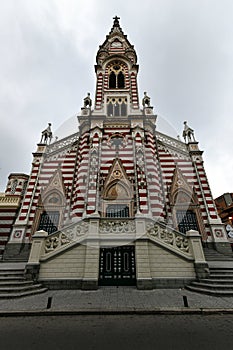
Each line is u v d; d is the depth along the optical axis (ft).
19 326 15.46
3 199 51.72
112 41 74.49
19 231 41.91
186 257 29.25
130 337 13.44
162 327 15.16
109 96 55.26
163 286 27.53
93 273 27.71
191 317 17.33
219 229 43.60
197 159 53.21
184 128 62.90
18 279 26.76
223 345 12.19
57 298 22.38
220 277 27.45
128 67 66.33
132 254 30.40
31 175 48.96
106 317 17.31
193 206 46.96
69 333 14.12
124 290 26.16
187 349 11.73
